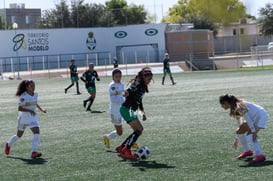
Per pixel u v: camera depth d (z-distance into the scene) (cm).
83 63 10075
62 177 1409
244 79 5381
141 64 8862
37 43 10119
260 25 12631
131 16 15212
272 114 2481
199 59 8794
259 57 8919
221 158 1537
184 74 7181
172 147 1759
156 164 1508
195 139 1892
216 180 1288
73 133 2214
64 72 8275
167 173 1389
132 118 1593
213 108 2878
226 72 7088
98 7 12444
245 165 1434
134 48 10550
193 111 2789
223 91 4006
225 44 11725
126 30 10538
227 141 1814
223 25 16262
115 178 1366
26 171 1505
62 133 2230
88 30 10456
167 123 2369
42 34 10156
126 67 7938
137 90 1587
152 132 2112
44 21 12494
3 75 8581
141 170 1442
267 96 3388
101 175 1407
